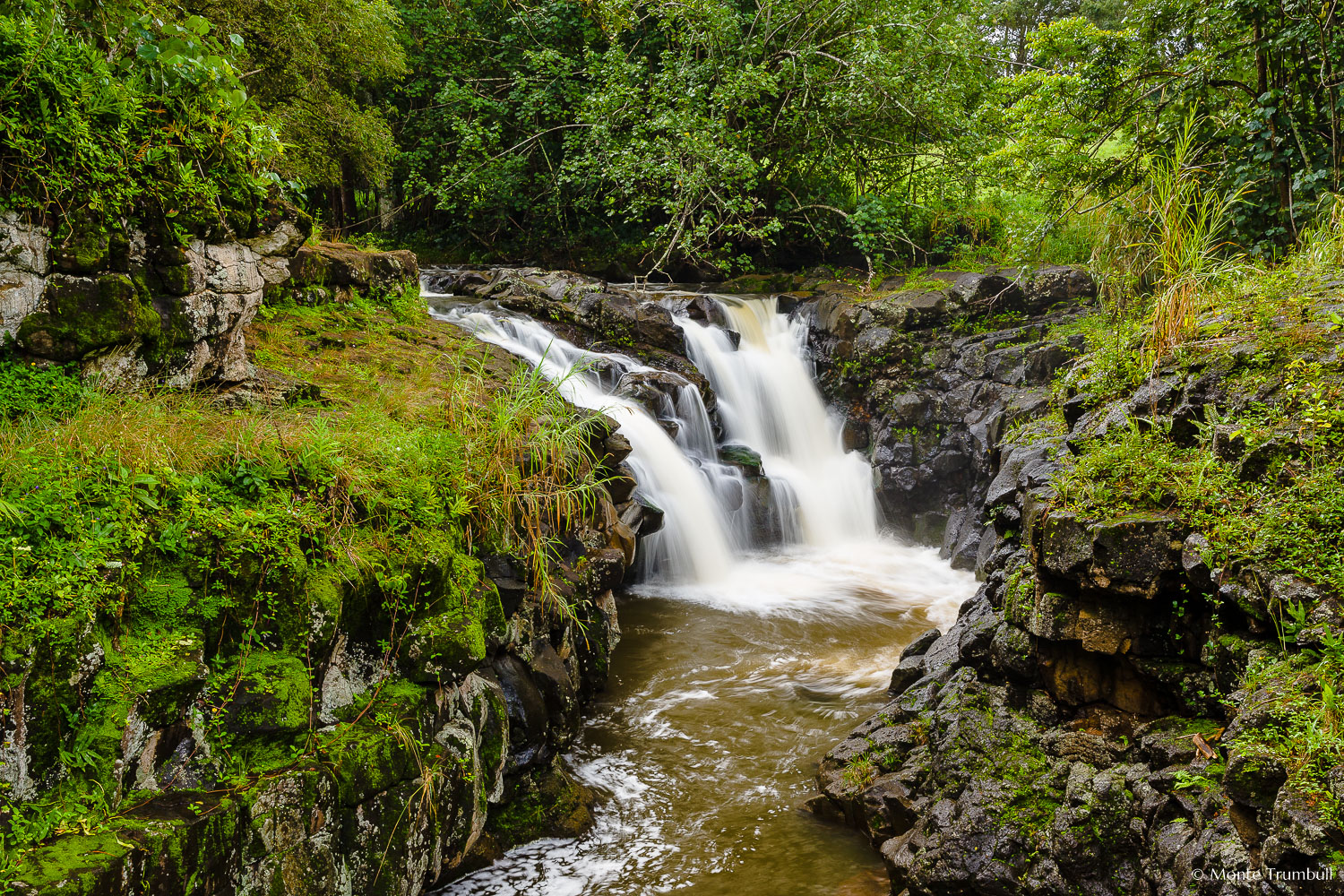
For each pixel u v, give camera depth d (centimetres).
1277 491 378
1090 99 1048
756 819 512
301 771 346
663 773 562
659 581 928
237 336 534
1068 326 1021
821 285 1345
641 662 728
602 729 616
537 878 457
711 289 1425
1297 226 824
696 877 459
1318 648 325
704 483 1001
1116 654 402
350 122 1359
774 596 905
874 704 646
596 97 1459
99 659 311
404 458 445
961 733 446
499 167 1669
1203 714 371
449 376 651
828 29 1498
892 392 1154
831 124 1496
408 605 409
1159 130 996
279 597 361
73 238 425
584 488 544
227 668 347
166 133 467
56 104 412
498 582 490
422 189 1775
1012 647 441
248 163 525
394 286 854
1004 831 396
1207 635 377
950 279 1213
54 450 357
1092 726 416
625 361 1041
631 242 1669
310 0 1219
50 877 264
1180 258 661
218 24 1088
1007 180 1416
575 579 607
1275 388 430
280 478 391
